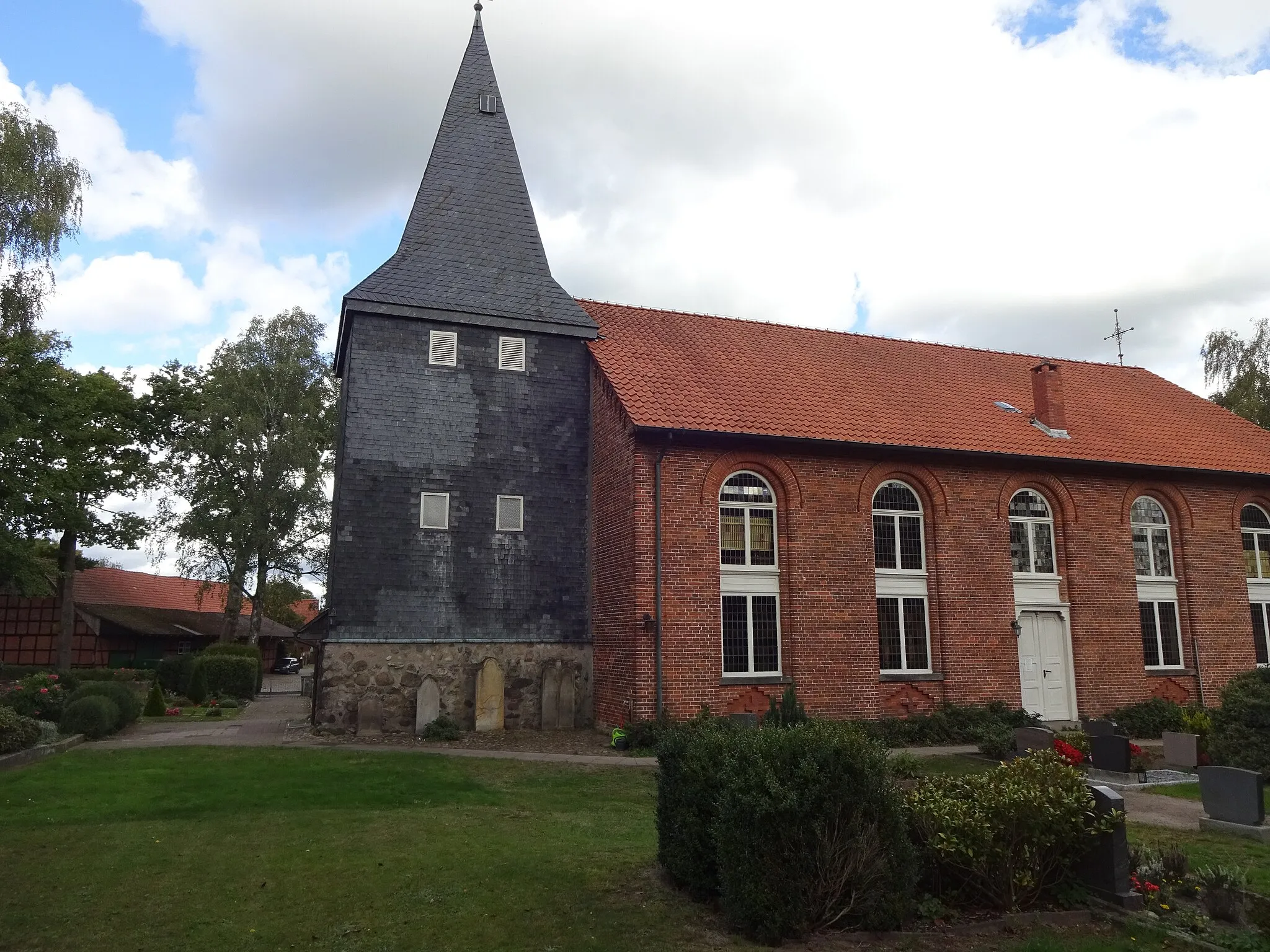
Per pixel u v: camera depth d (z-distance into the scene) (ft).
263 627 186.60
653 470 59.67
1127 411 84.58
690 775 25.49
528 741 57.47
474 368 66.23
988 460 69.21
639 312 78.43
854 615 63.10
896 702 63.41
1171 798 42.83
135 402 128.47
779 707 51.93
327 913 23.52
